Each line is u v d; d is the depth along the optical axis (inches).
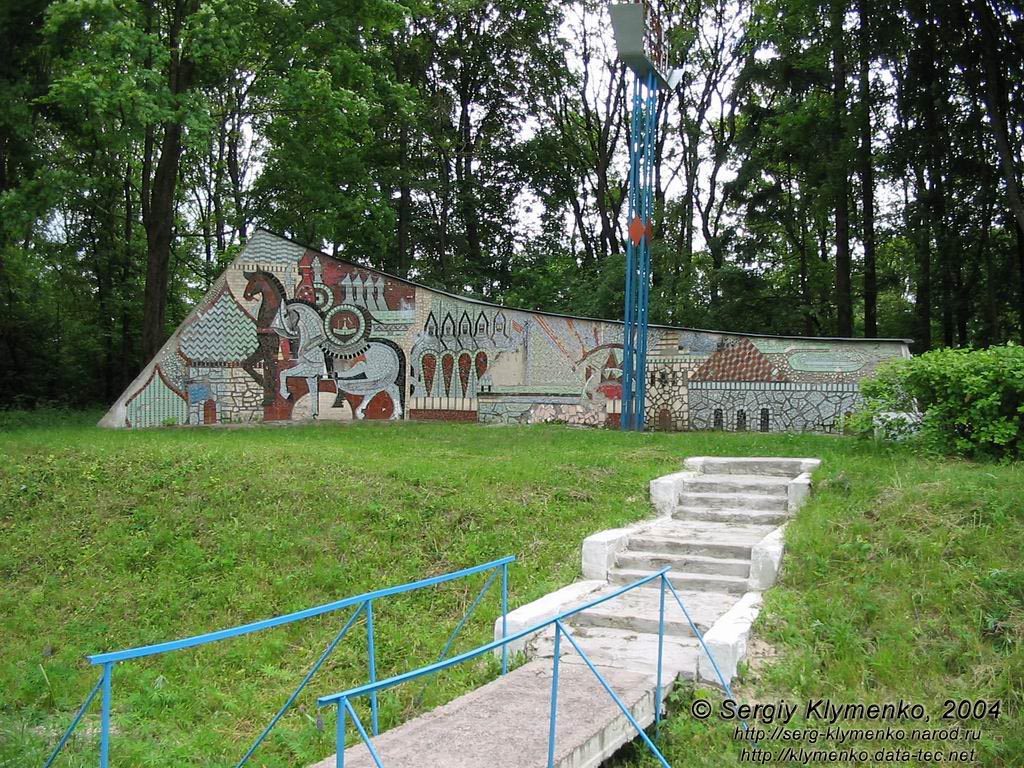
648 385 792.9
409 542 417.4
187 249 1401.3
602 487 465.1
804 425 745.6
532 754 207.6
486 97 1411.2
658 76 735.1
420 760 206.1
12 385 1172.5
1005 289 1171.9
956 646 272.2
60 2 770.2
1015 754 225.8
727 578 341.4
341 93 860.0
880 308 1539.1
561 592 340.5
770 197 1238.9
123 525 451.5
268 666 323.9
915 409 487.5
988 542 320.5
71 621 377.7
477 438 653.3
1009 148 940.6
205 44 789.2
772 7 1099.9
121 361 1311.5
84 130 903.7
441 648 325.4
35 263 1234.0
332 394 831.1
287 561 409.4
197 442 593.3
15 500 479.5
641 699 243.3
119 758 243.6
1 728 262.2
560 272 1338.6
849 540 343.0
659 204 1347.2
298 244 829.2
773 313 1193.4
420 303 844.0
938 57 1023.6
